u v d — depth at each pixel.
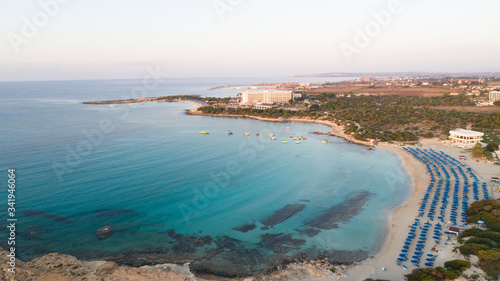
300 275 71.06
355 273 71.75
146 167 147.00
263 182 132.00
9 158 155.00
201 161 159.88
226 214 101.44
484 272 64.38
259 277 70.38
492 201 95.38
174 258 77.44
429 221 93.94
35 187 118.88
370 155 177.75
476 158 156.00
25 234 86.06
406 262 74.50
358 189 124.62
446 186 121.12
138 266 73.75
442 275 65.69
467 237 80.06
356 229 92.38
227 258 77.75
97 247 81.12
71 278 67.50
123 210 102.38
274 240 86.44
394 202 111.44
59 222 93.25
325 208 107.06
